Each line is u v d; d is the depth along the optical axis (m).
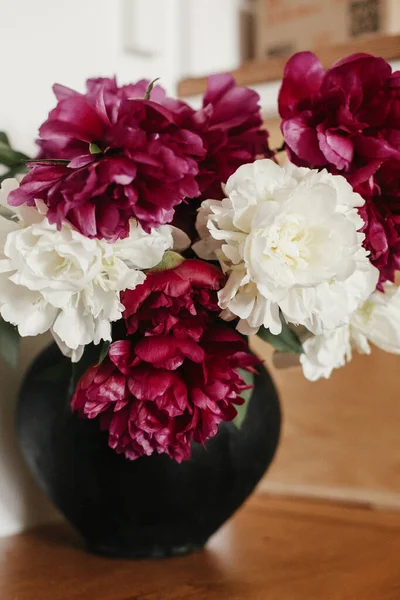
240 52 1.55
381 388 1.24
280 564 1.00
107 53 1.28
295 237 0.86
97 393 0.85
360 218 0.86
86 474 0.96
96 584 0.94
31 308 0.86
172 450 0.88
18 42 1.14
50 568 0.99
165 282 0.85
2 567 0.99
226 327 0.89
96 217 0.81
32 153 1.16
